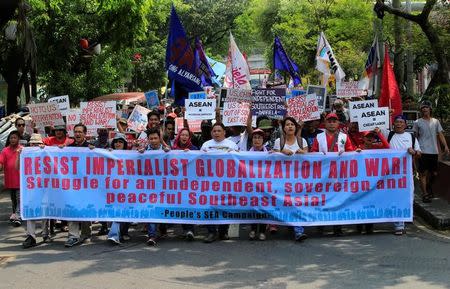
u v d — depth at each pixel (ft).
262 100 34.35
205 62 53.36
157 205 28.55
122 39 79.36
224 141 28.94
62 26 77.97
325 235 28.91
